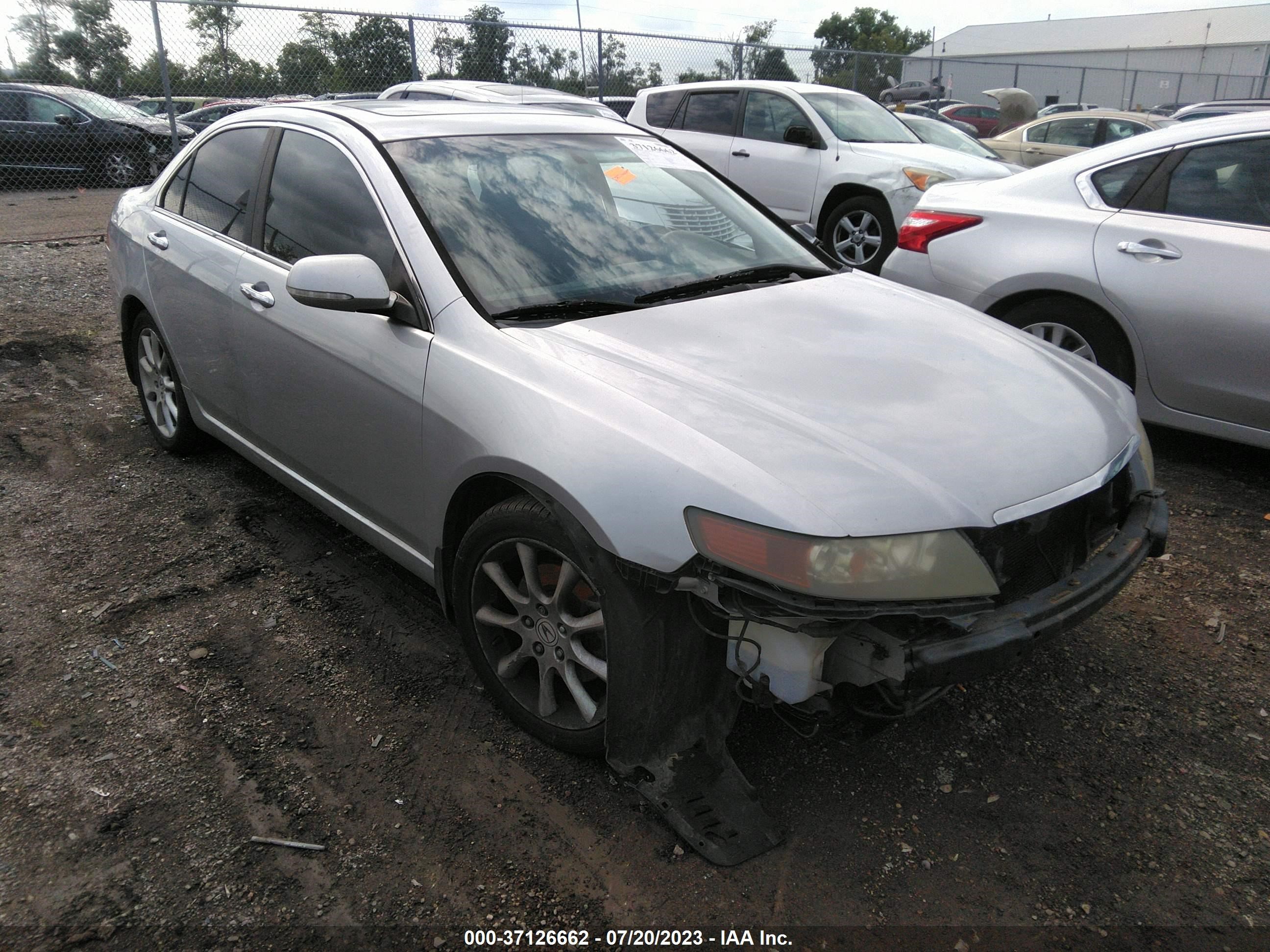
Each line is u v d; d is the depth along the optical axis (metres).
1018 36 63.09
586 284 2.84
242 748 2.53
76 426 4.80
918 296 3.28
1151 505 2.56
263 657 2.93
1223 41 52.66
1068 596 2.16
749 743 2.59
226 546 3.60
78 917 2.01
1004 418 2.35
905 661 1.97
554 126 3.46
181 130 12.83
